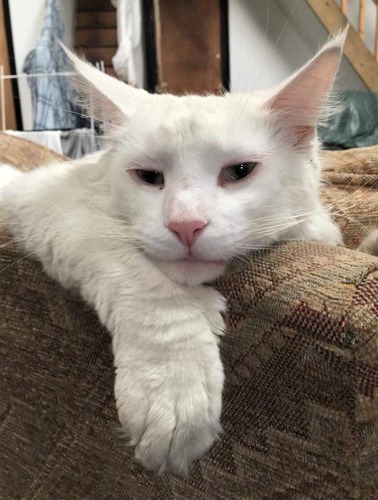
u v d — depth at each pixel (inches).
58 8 37.9
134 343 8.3
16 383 11.8
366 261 7.7
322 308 7.0
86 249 9.5
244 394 8.0
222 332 8.2
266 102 10.4
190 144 9.6
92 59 45.1
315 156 11.4
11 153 19.1
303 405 7.3
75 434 10.9
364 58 40.9
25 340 11.2
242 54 42.8
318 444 7.3
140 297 8.5
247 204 9.7
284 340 7.3
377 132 35.9
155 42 43.3
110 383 9.8
